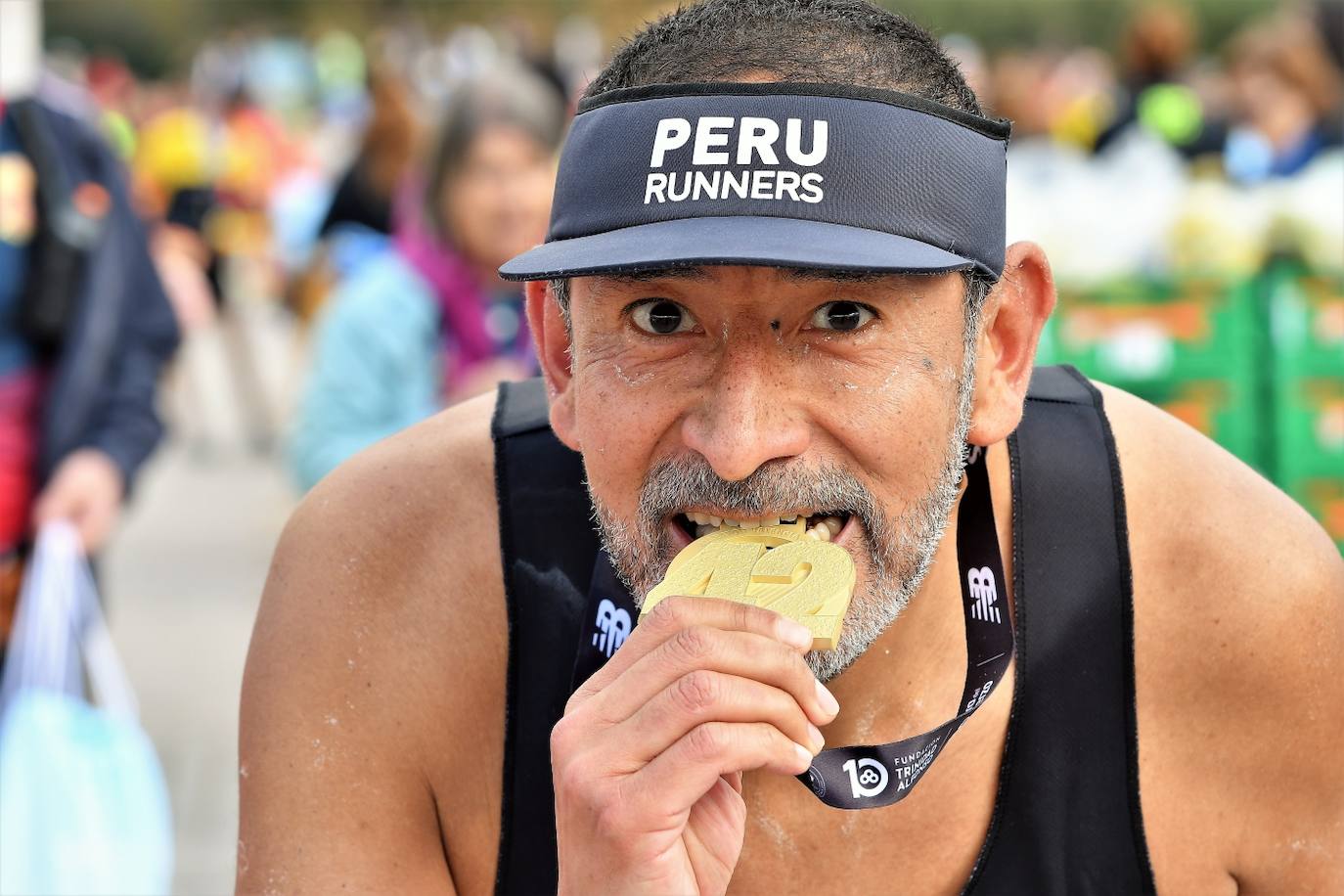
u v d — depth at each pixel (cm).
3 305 342
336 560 193
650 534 165
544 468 193
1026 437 192
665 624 154
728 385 157
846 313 159
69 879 279
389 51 1538
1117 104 811
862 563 165
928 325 162
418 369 379
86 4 2002
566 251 160
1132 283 541
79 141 361
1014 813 187
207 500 882
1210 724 191
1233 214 536
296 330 668
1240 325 532
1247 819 194
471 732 191
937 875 191
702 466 160
